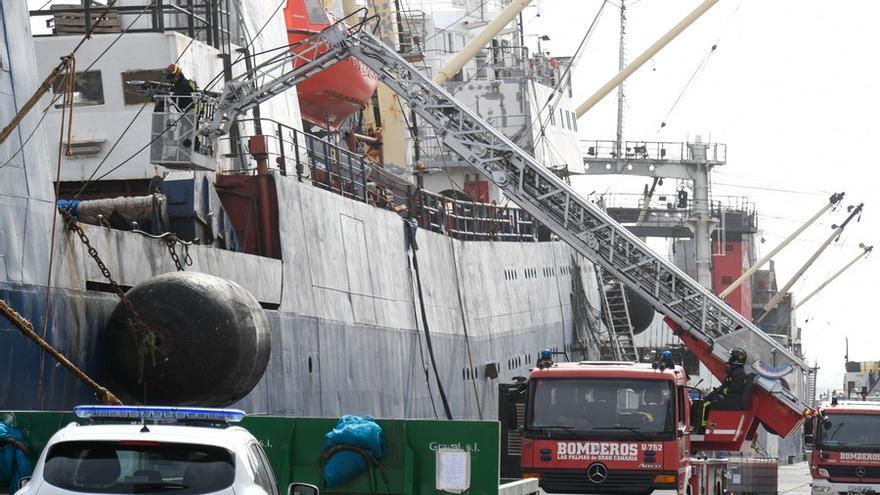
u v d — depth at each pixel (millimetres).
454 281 53844
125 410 14625
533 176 46312
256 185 38188
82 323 28078
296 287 38781
